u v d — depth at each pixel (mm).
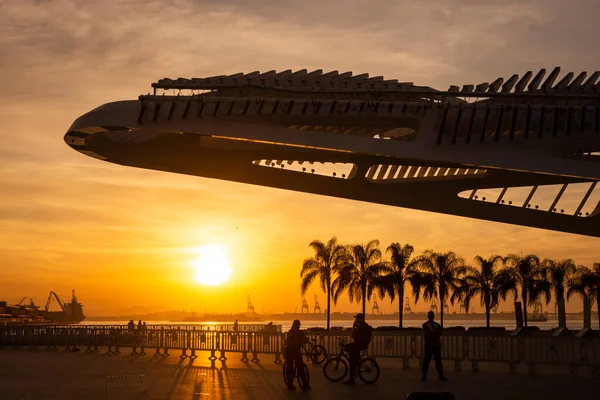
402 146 30469
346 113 30578
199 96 31188
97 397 19031
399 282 70688
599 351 24281
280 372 26750
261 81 31078
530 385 22000
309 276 71438
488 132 31984
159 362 32375
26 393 20031
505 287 73312
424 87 30891
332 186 38094
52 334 44688
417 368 28781
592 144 30203
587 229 38625
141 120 31016
